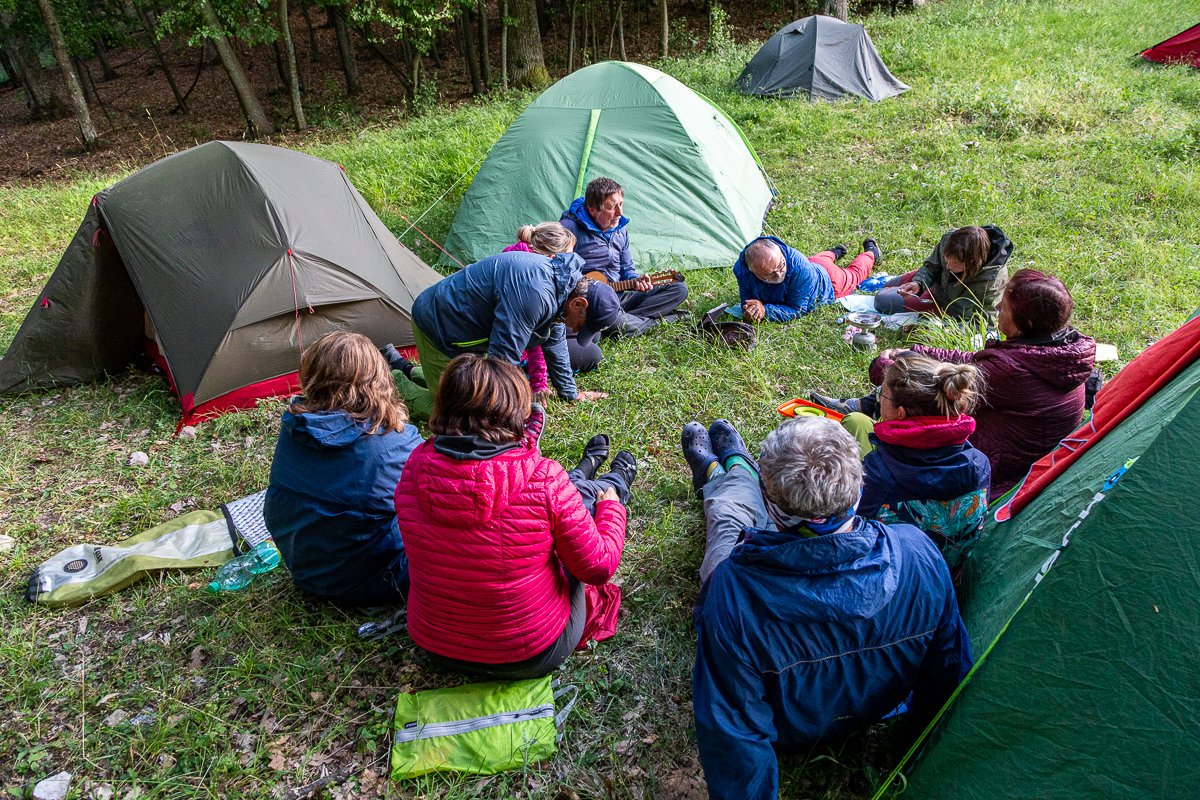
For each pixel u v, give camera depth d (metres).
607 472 3.54
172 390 4.62
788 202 6.67
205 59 20.89
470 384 2.23
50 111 19.33
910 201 6.41
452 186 7.43
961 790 1.85
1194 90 8.27
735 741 1.86
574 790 2.28
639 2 17.50
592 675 2.64
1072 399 2.99
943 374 2.35
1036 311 2.90
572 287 3.46
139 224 4.44
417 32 13.41
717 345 4.60
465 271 3.51
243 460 3.96
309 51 20.34
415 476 2.30
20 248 7.53
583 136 5.91
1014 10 12.68
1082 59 9.70
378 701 2.61
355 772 2.38
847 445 1.89
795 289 4.85
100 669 2.80
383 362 2.79
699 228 5.82
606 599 2.82
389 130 11.61
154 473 3.93
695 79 11.30
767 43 9.93
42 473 3.98
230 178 4.46
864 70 9.33
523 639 2.37
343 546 2.73
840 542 1.83
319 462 2.69
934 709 2.11
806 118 8.55
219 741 2.50
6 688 2.73
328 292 4.41
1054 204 6.06
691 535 3.20
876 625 1.90
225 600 3.02
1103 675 1.69
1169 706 1.60
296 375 4.49
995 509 2.84
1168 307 4.60
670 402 4.15
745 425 3.89
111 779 2.41
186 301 4.32
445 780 2.32
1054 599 1.78
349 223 4.83
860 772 2.25
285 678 2.69
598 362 4.48
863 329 4.65
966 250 4.29
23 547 3.41
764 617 1.88
